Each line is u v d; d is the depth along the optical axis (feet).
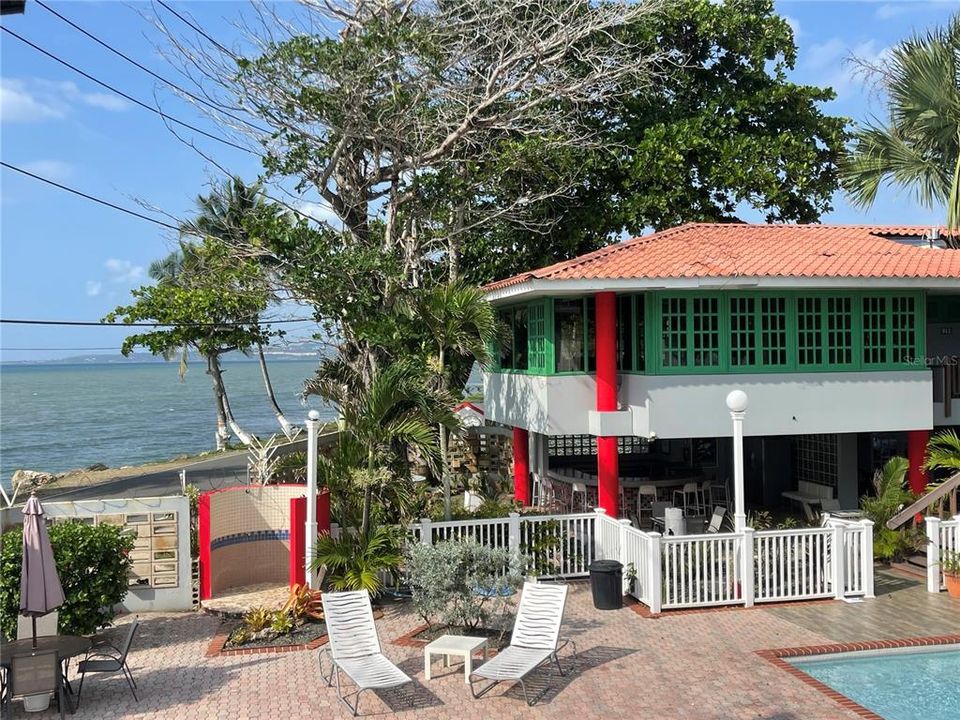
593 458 85.92
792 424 61.87
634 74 91.81
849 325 63.16
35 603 35.68
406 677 35.88
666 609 49.26
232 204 80.18
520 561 44.39
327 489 55.98
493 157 86.99
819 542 51.19
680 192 94.99
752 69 102.06
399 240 81.20
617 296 65.87
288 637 45.93
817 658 41.70
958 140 63.16
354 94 74.49
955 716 34.96
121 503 51.93
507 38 81.00
